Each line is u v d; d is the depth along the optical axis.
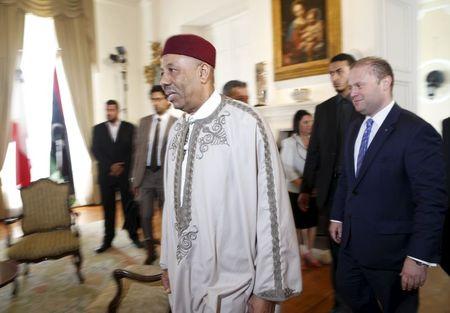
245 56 5.58
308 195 2.32
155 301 1.68
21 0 5.36
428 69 5.50
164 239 1.28
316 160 2.21
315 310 2.29
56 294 2.72
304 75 4.27
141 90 6.93
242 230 1.06
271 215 1.04
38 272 3.18
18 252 2.70
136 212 3.84
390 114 1.37
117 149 3.78
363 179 1.39
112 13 6.52
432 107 5.50
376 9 3.56
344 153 1.57
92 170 6.15
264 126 1.09
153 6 6.62
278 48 4.54
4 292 2.78
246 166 1.06
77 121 5.96
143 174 3.26
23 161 5.48
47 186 3.21
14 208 5.47
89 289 2.80
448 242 1.61
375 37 3.58
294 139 3.09
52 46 5.81
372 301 1.53
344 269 1.53
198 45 1.06
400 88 3.78
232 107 1.11
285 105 4.21
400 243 1.33
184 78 1.06
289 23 4.39
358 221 1.41
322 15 4.04
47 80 5.78
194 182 1.09
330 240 1.98
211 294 1.03
